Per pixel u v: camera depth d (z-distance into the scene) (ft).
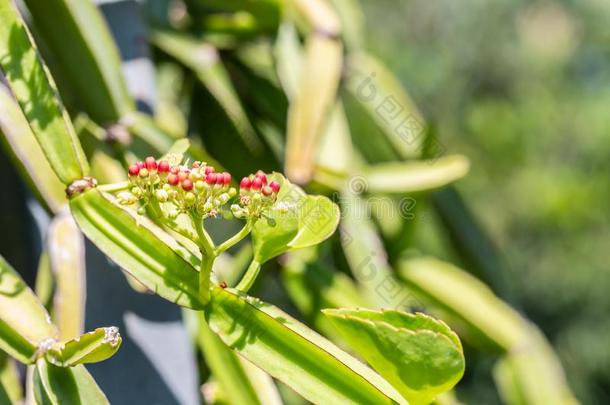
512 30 9.25
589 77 9.38
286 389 4.12
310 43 2.94
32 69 2.25
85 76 2.64
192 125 3.17
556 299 8.54
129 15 2.84
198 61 3.10
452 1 9.14
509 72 9.22
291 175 2.80
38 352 2.22
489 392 6.70
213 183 2.10
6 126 2.49
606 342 8.35
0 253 2.75
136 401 2.65
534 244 8.70
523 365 3.06
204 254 2.13
